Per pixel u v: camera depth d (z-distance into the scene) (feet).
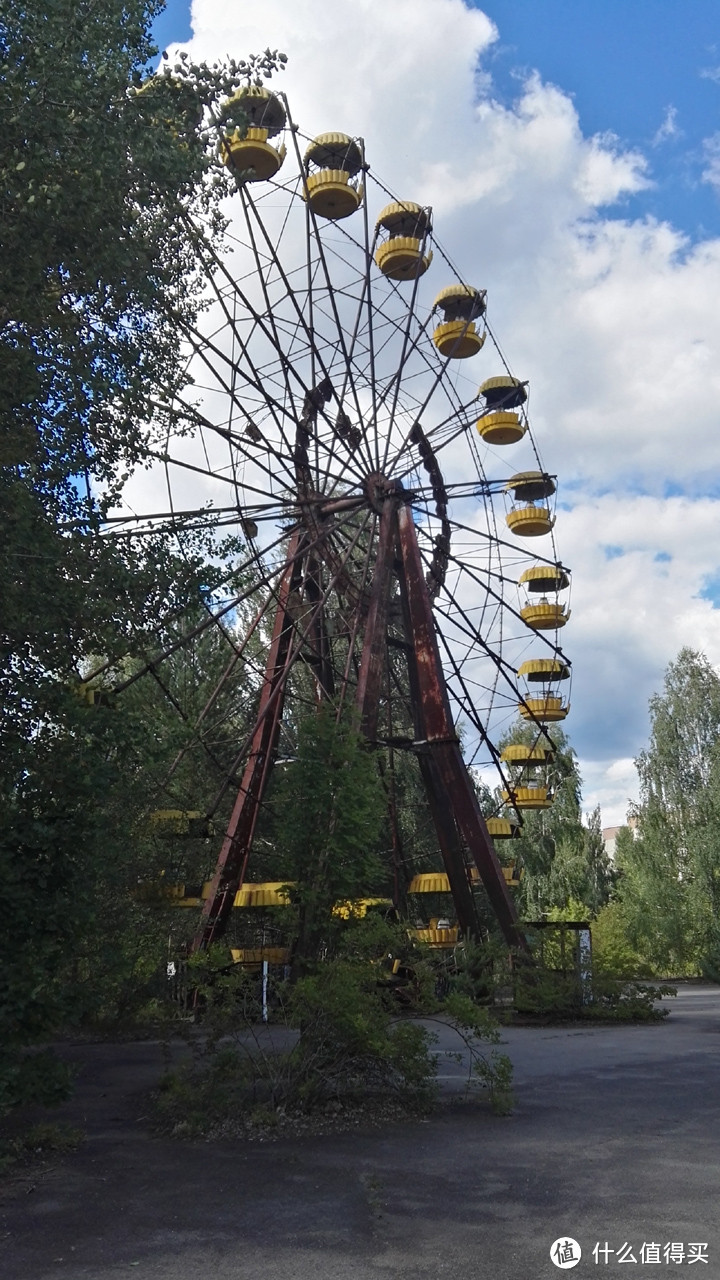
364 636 85.66
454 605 103.81
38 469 38.86
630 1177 28.35
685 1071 51.52
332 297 86.07
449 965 56.44
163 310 45.57
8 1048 32.07
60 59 34.55
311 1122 37.17
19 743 34.37
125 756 36.47
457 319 104.37
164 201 42.73
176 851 85.81
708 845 177.06
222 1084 39.60
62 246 37.60
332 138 86.02
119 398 42.60
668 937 181.37
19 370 34.83
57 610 36.32
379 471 93.30
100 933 59.36
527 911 176.14
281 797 44.75
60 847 34.17
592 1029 79.25
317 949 42.75
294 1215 25.22
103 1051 65.41
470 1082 46.06
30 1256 22.25
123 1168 30.60
